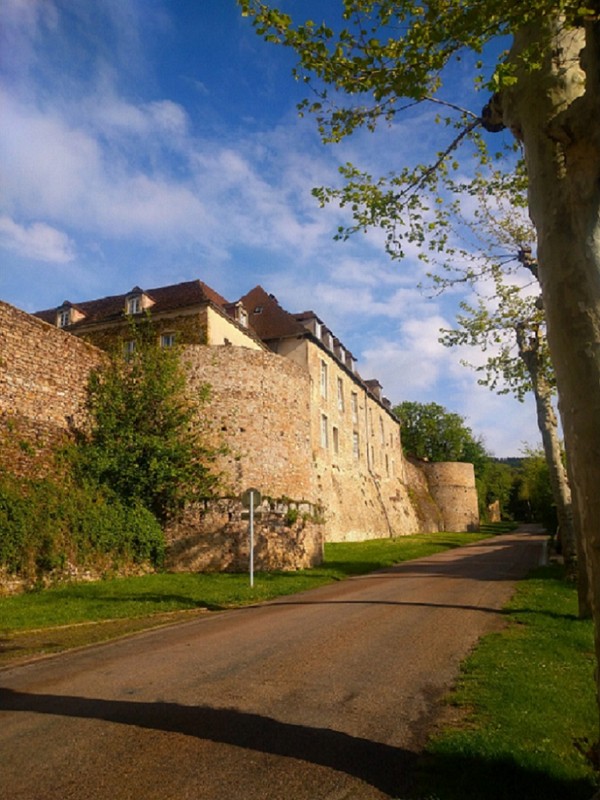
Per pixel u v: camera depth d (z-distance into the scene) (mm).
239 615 12422
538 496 42406
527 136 5066
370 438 50594
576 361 4152
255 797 4082
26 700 6332
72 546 16641
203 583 17266
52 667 7918
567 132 4430
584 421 4051
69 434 19219
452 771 4387
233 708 5961
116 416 20594
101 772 4488
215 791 4176
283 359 24641
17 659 8398
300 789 4199
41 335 18625
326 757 4746
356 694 6434
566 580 16891
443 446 77562
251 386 23359
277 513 21359
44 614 11930
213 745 5000
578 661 7879
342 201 9195
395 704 6094
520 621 10742
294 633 9945
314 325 40781
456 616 11383
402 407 78500
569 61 5027
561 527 17688
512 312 18062
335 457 41469
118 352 21953
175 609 13273
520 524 78562
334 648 8719
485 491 81438
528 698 6078
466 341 18594
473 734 5059
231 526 20594
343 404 44781
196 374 22906
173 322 31625
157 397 21188
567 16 4949
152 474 20203
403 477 60500
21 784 4301
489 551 31641
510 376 20312
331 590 16266
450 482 67875
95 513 17781
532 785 4180
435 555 29656
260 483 22625
